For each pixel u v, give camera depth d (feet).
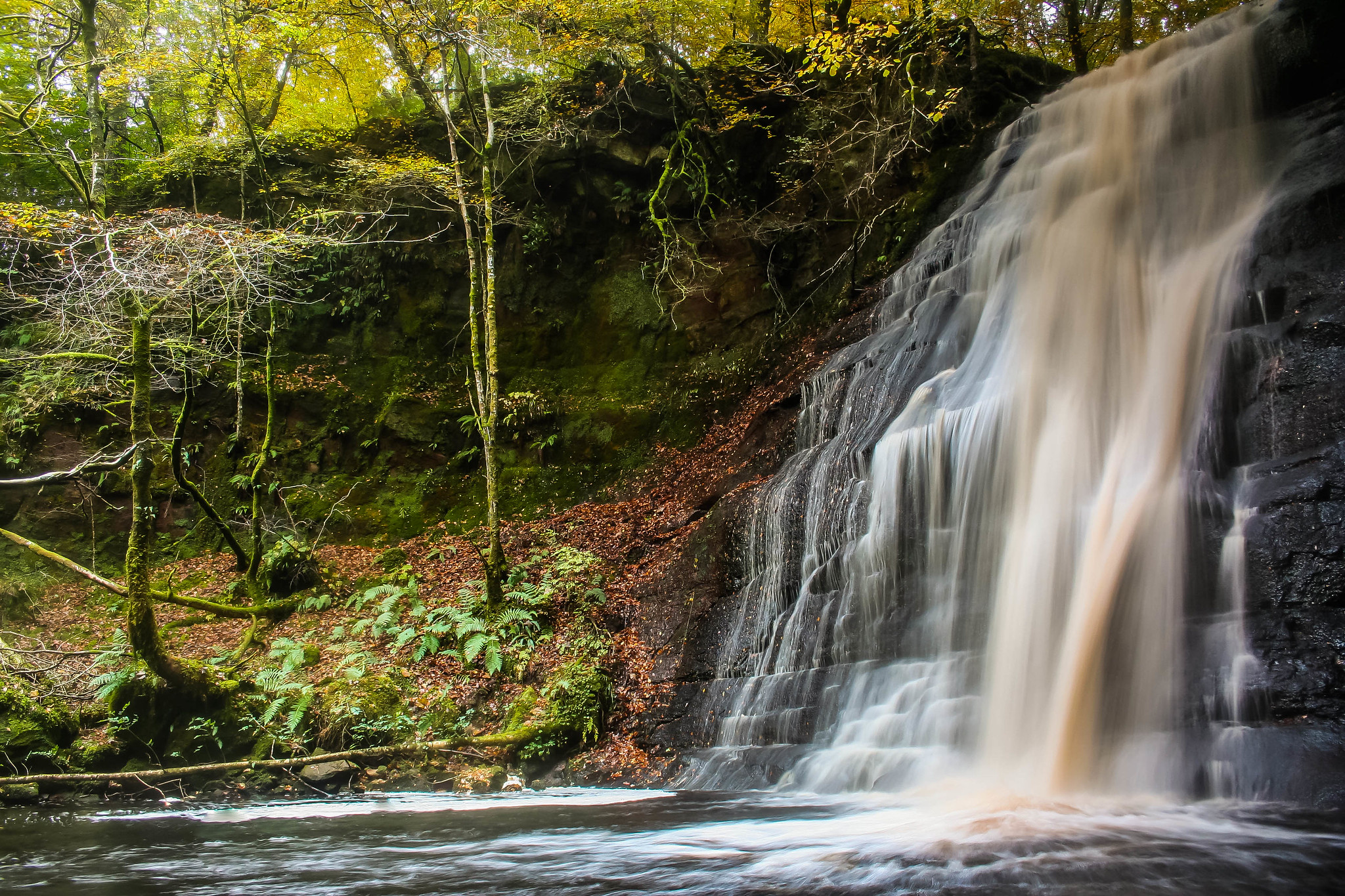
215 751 35.06
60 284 54.65
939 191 52.95
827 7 62.54
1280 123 33.68
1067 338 32.99
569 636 41.39
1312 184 28.86
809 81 61.82
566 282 67.10
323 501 60.59
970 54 57.31
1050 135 45.65
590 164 65.72
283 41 59.26
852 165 60.44
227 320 52.13
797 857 14.93
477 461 62.85
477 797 29.73
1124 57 43.45
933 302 43.42
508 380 65.26
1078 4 56.90
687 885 12.96
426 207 66.59
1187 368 27.25
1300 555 20.48
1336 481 20.95
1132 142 39.11
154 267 38.24
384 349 66.59
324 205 66.33
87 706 35.60
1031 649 25.03
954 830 16.66
